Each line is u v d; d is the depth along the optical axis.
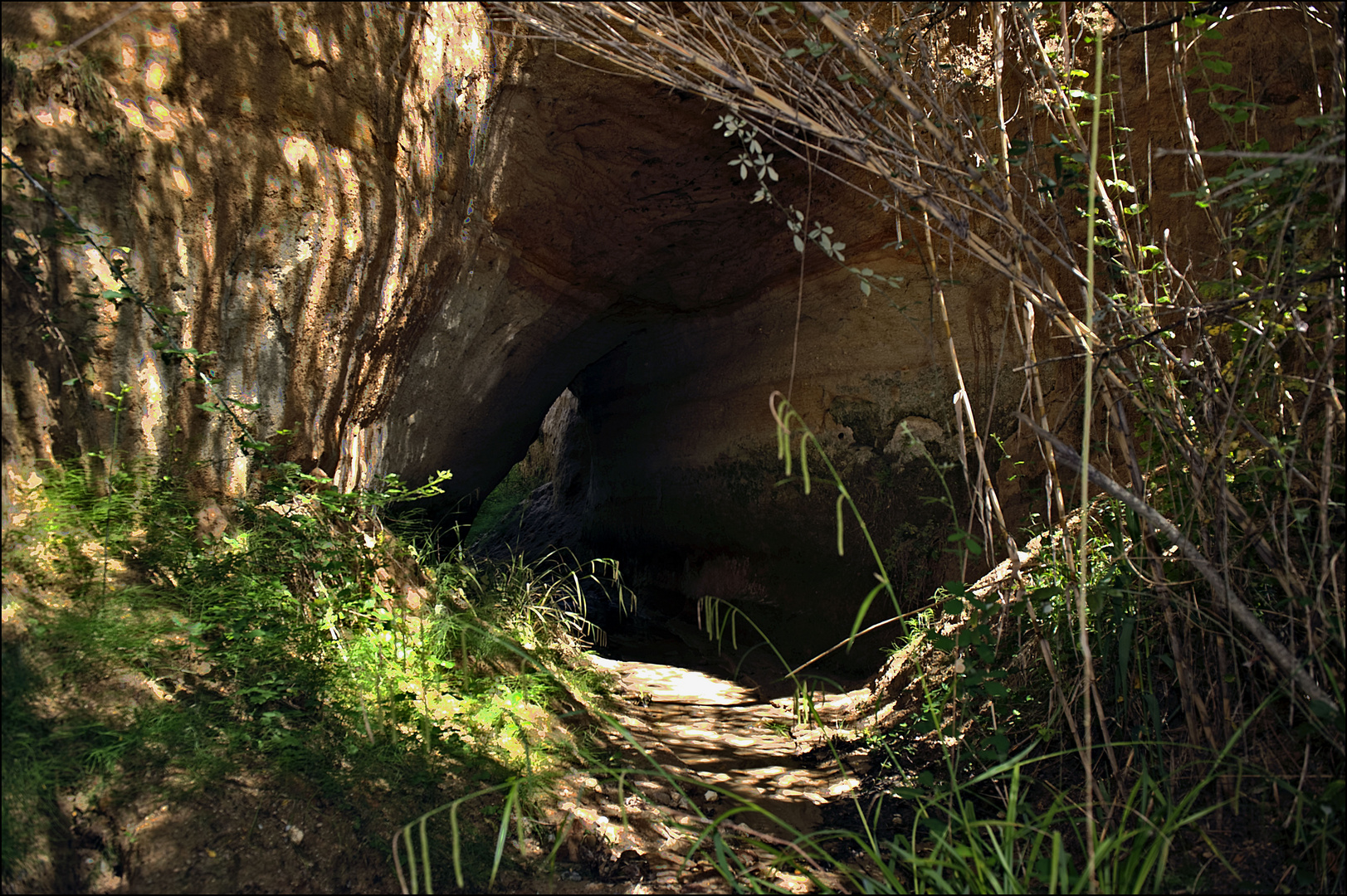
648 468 10.20
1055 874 2.23
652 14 2.95
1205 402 2.89
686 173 6.73
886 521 6.97
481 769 3.33
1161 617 3.21
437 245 5.64
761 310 8.16
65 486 3.12
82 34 3.32
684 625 8.75
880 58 3.18
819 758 4.55
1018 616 3.79
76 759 2.41
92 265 3.32
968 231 2.89
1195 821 2.77
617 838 3.21
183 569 3.41
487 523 15.39
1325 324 2.70
